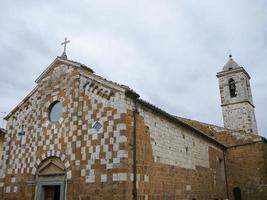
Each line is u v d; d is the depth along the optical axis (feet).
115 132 47.98
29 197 54.60
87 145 50.39
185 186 64.44
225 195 90.79
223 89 140.87
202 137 80.79
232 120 134.31
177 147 65.05
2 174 61.00
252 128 130.82
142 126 52.85
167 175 58.18
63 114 56.03
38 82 63.36
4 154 62.64
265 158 95.14
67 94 57.11
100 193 46.21
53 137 55.72
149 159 52.95
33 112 61.46
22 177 57.47
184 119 102.47
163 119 61.26
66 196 49.65
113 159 46.70
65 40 64.54
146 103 53.57
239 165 97.30
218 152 93.50
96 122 50.75
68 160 51.85
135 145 48.75
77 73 57.06
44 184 53.78
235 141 100.58
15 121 64.08
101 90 52.16
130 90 49.57
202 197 72.13
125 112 48.62
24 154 59.16
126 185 44.52
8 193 58.29
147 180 50.67
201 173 75.15
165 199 55.31
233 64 142.10
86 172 48.88
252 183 93.66
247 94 136.15
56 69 61.21
